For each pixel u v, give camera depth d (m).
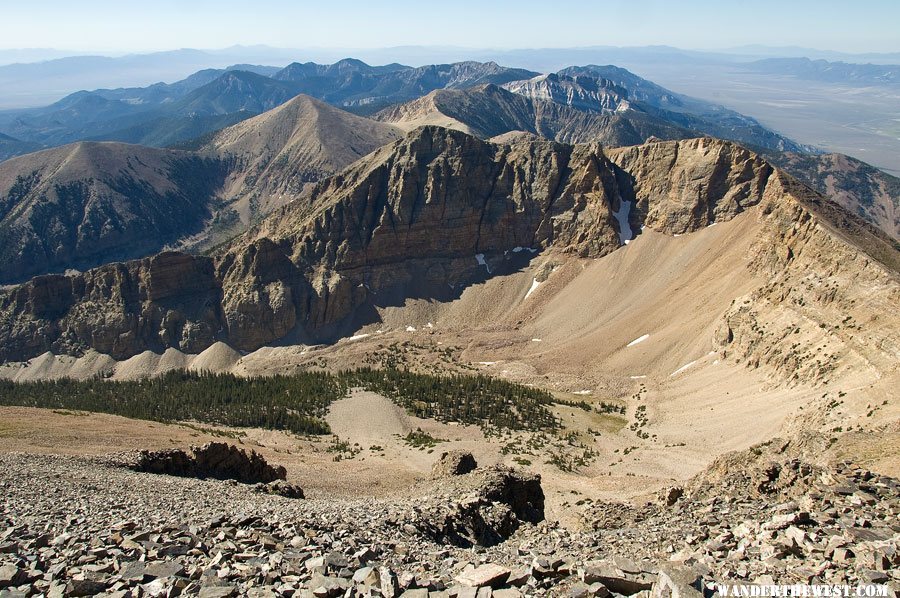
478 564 25.47
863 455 53.84
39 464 60.78
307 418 158.25
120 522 31.61
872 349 119.94
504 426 154.12
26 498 42.97
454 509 47.06
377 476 94.62
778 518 28.70
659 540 33.91
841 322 137.00
